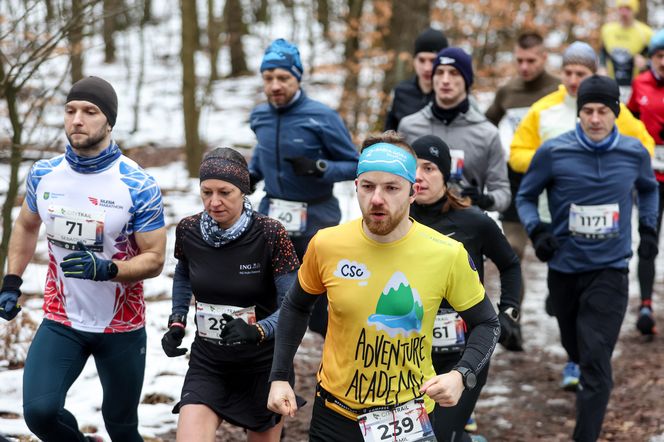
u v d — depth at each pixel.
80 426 6.52
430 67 8.81
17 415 6.73
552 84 9.62
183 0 15.53
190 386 5.26
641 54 14.40
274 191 7.74
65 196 5.35
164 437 6.63
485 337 4.46
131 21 28.80
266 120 7.71
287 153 7.59
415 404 4.45
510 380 8.56
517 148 8.69
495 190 7.46
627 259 7.05
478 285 4.50
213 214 5.14
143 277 5.32
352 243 4.38
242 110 23.94
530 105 9.65
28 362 5.32
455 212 5.77
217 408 5.19
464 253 4.43
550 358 9.16
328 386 4.52
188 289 5.53
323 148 7.62
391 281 4.34
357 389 4.44
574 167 6.96
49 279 5.48
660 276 12.02
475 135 7.43
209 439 5.06
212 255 5.24
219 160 5.12
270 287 5.31
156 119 22.70
